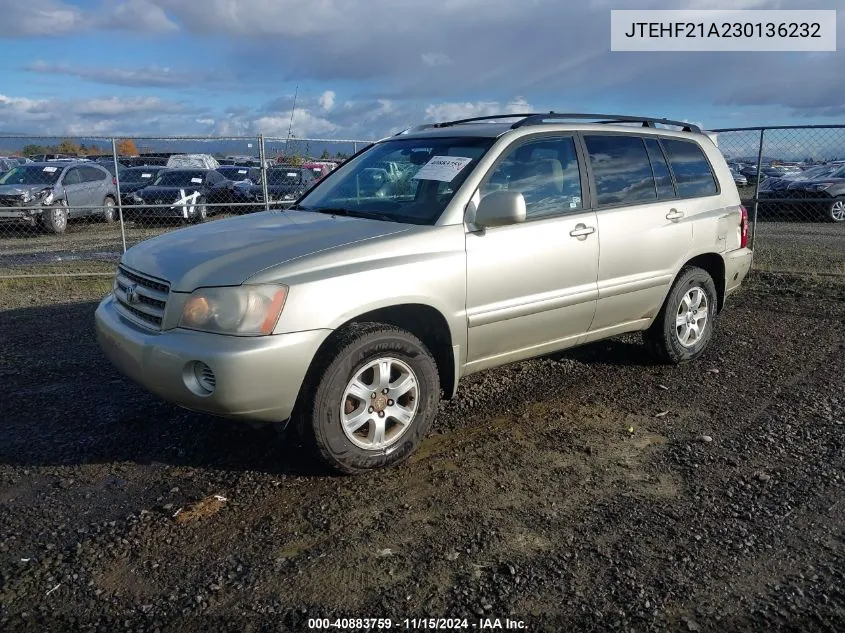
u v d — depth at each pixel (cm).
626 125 540
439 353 427
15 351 614
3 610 274
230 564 305
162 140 1006
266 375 345
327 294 359
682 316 566
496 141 449
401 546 319
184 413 468
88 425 450
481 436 440
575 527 335
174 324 358
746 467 399
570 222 467
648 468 398
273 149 1096
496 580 294
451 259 405
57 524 336
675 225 539
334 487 373
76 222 1723
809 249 1288
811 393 517
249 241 392
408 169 465
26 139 959
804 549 319
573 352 612
